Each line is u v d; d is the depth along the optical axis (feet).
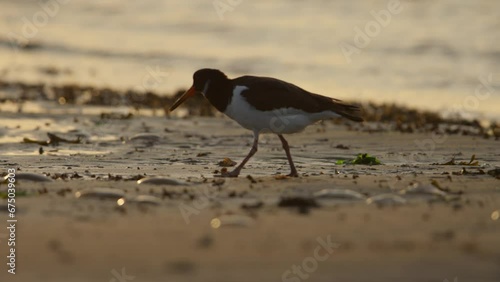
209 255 24.02
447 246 24.84
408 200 33.65
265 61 109.91
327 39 121.60
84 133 60.34
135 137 58.13
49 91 85.40
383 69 102.99
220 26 134.41
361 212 30.63
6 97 79.71
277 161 49.67
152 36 129.80
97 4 156.04
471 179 39.88
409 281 21.31
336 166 47.09
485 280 21.40
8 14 149.07
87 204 32.45
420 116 72.95
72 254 24.22
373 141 57.98
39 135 59.21
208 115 71.82
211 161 49.37
